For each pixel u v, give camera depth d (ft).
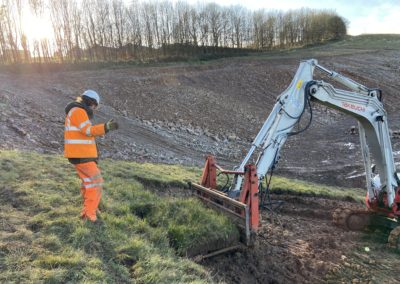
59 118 53.62
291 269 19.03
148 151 49.88
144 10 147.33
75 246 14.42
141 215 19.92
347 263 20.43
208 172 22.98
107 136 50.83
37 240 14.19
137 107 72.49
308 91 21.68
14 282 11.53
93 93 16.87
